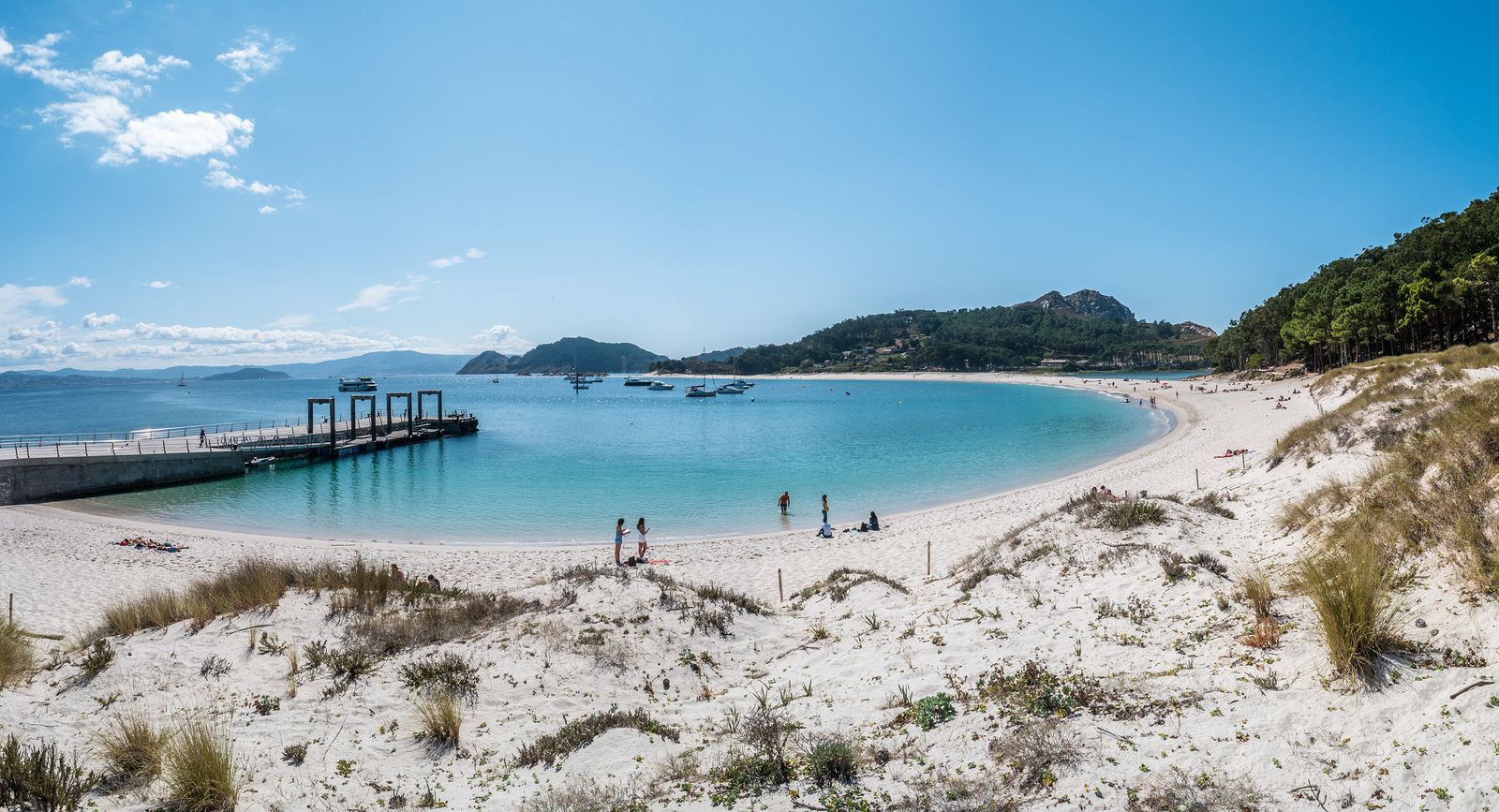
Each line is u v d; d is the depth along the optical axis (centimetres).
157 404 16338
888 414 9212
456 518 3266
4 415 12069
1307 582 757
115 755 739
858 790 590
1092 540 1302
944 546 2233
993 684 769
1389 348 8381
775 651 1177
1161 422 6438
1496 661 553
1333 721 555
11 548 2547
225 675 1047
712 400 15200
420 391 7119
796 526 2972
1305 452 2061
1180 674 701
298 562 2306
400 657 1088
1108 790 528
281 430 6119
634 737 784
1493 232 8531
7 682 1005
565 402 15712
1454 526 762
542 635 1128
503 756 797
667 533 2922
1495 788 440
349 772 765
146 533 2909
